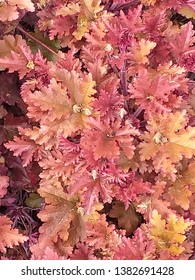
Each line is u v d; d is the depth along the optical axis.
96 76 0.53
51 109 0.50
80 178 0.49
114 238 0.52
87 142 0.48
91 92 0.49
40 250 0.52
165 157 0.49
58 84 0.50
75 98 0.50
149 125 0.51
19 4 0.53
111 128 0.49
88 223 0.53
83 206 0.50
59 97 0.50
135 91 0.49
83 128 0.50
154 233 0.49
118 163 0.51
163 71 0.52
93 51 0.54
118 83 0.52
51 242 0.52
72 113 0.50
